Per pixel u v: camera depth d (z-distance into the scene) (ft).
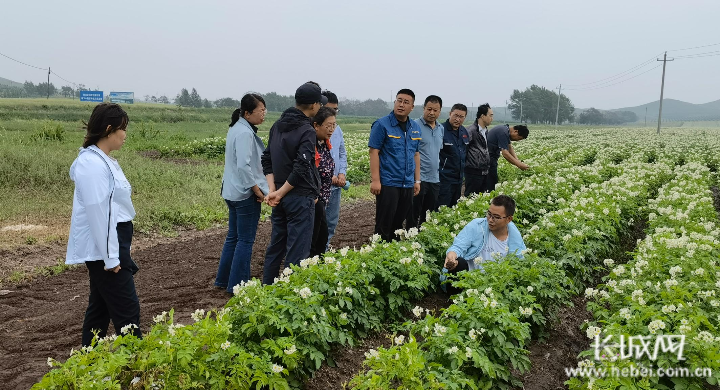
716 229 28.37
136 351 12.64
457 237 22.41
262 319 14.82
